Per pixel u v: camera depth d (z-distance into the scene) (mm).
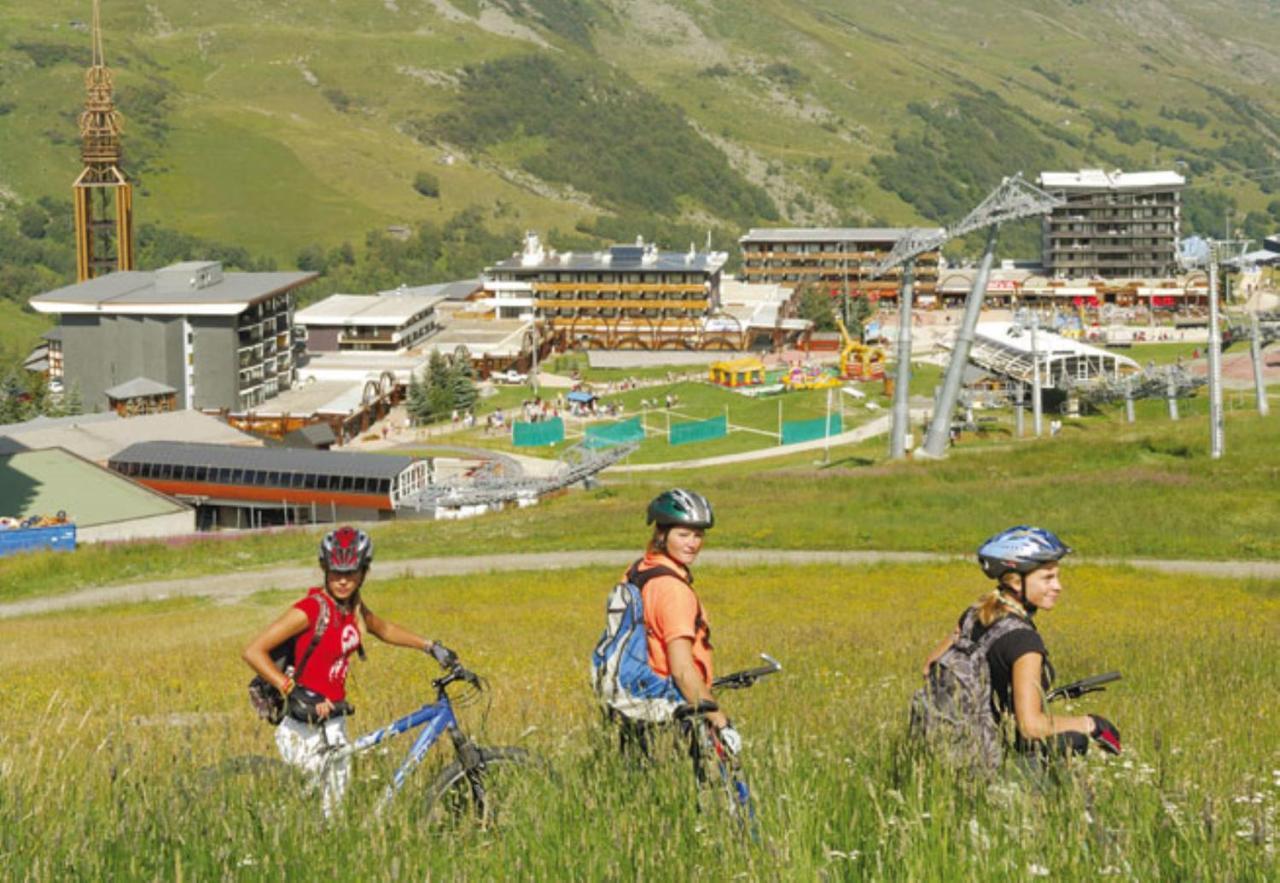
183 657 36156
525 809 8992
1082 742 9555
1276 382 188250
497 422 199250
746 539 67375
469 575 62000
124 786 9227
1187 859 7988
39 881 7867
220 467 134000
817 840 8312
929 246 113500
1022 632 9703
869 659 27609
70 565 72688
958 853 8047
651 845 8242
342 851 8508
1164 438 91125
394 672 30422
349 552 10656
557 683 25000
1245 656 26547
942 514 70500
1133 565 56719
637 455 167875
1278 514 65562
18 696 27797
